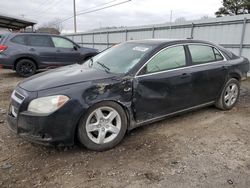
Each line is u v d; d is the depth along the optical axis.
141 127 4.07
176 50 3.98
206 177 2.72
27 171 2.82
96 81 3.19
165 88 3.73
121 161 3.04
